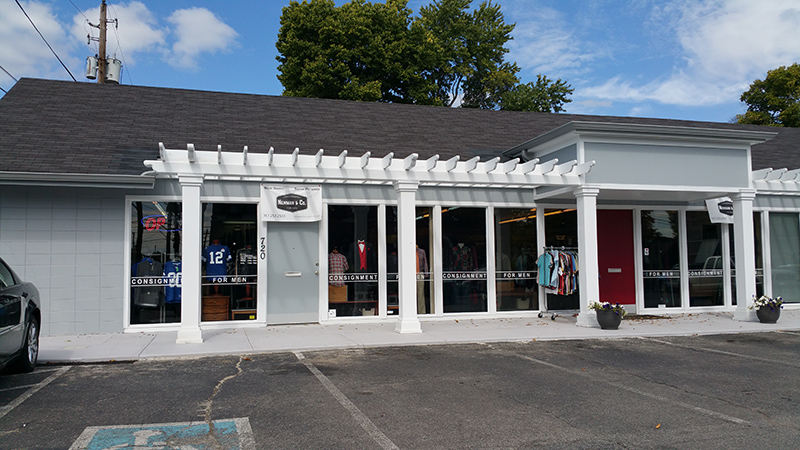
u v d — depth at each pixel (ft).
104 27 76.79
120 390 21.21
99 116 41.34
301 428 16.75
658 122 57.72
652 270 47.03
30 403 19.40
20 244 34.22
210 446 15.23
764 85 108.27
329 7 90.63
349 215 40.88
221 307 37.96
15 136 36.19
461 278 42.68
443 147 45.03
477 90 114.62
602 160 38.93
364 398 20.10
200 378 23.26
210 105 46.70
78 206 35.17
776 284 49.21
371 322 40.45
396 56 91.04
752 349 30.63
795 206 49.83
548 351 29.86
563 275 42.37
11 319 21.94
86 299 35.06
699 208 48.14
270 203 38.73
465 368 25.39
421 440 15.74
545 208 44.57
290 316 39.32
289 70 86.99
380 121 48.98
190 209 32.09
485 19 116.88
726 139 41.01
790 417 18.04
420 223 42.27
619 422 17.43
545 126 52.80
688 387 21.99
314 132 44.16
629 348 30.86
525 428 16.79
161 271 36.60
